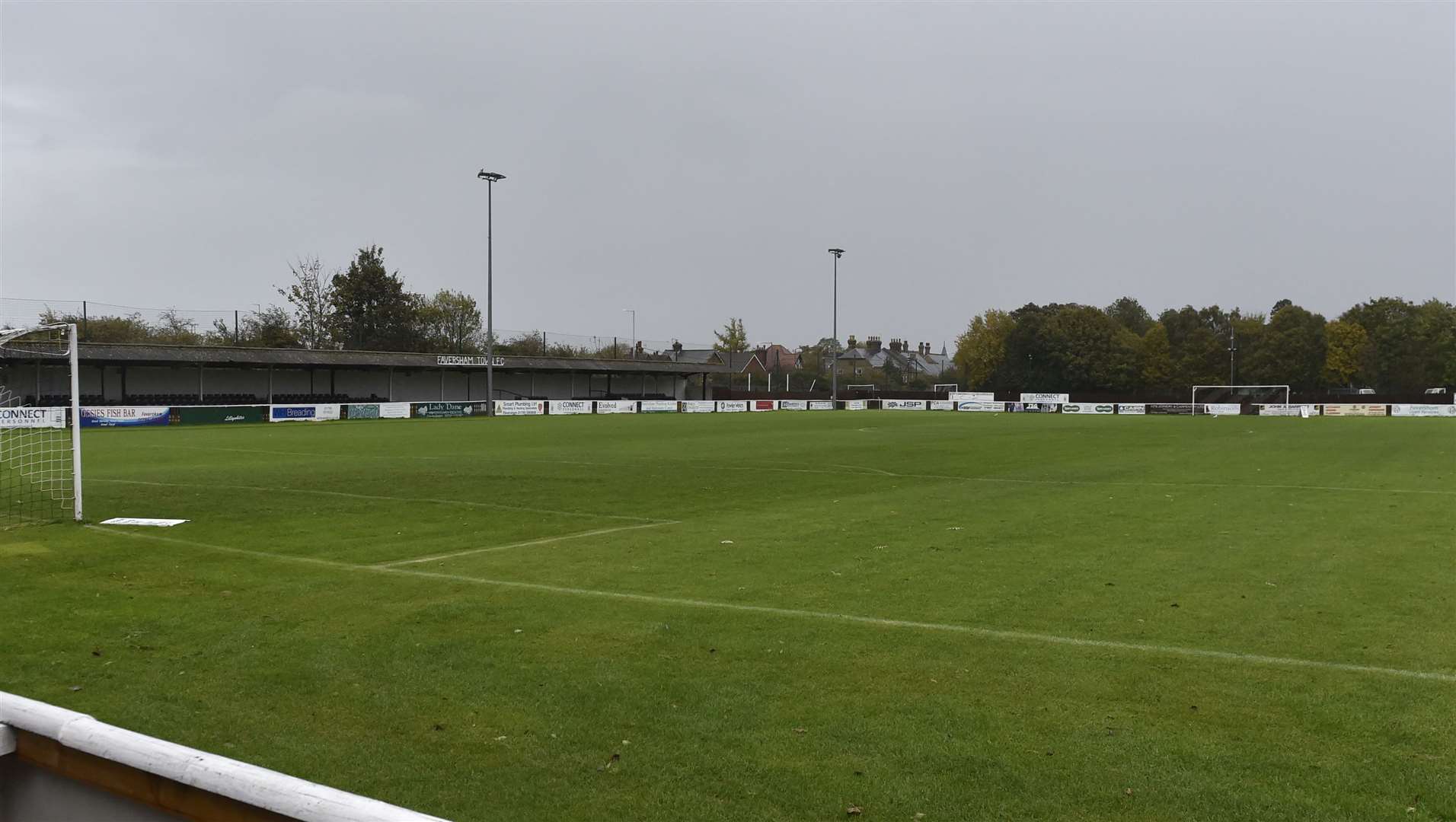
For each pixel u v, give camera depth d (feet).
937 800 15.06
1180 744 17.22
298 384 200.54
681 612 27.32
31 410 79.77
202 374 180.45
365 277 269.03
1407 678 20.89
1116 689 20.35
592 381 263.90
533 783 15.78
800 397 296.92
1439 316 295.69
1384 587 30.45
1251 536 41.11
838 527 44.39
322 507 52.16
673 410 227.81
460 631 25.41
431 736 17.90
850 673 21.54
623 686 20.72
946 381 398.62
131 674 21.80
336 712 19.22
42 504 52.80
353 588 31.01
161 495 57.26
